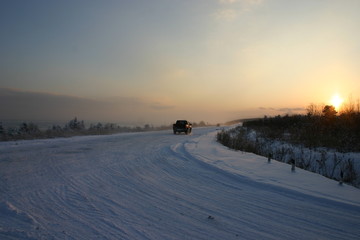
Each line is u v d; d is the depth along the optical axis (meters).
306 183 6.61
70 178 7.31
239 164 9.41
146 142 18.81
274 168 8.65
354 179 9.73
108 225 4.14
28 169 8.54
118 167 9.02
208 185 6.72
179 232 3.91
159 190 6.22
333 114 19.91
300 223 4.27
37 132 23.72
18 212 4.67
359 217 4.51
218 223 4.27
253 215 4.62
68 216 4.51
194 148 14.58
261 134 22.81
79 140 20.23
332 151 13.70
